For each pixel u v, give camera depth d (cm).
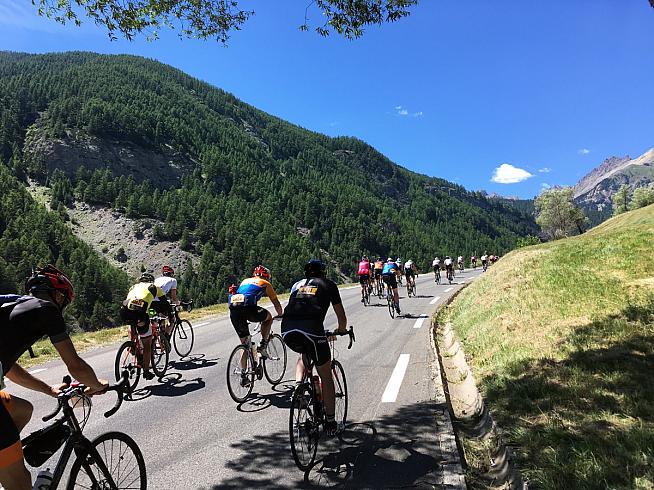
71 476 274
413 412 518
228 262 13638
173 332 845
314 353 431
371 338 1025
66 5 826
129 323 661
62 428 277
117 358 626
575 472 318
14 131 18662
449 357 794
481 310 965
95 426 509
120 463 316
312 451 402
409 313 1437
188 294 11794
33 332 259
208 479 379
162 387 667
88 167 18125
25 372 286
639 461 318
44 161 17525
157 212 16238
